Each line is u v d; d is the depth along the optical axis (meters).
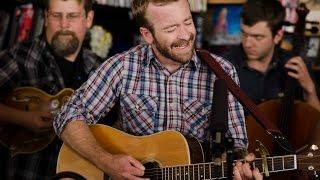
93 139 2.61
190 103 2.62
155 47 2.56
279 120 3.23
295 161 2.29
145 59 2.65
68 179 2.66
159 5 2.44
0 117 3.13
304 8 3.43
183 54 2.47
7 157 3.26
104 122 2.82
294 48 3.38
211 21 4.41
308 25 3.93
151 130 2.64
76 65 3.31
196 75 2.62
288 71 3.34
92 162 2.62
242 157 2.47
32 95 3.21
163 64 2.62
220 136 2.21
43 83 3.26
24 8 3.67
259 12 3.44
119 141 2.66
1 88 3.21
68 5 3.22
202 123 2.62
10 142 3.19
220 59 2.64
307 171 2.32
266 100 3.37
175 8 2.43
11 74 3.23
